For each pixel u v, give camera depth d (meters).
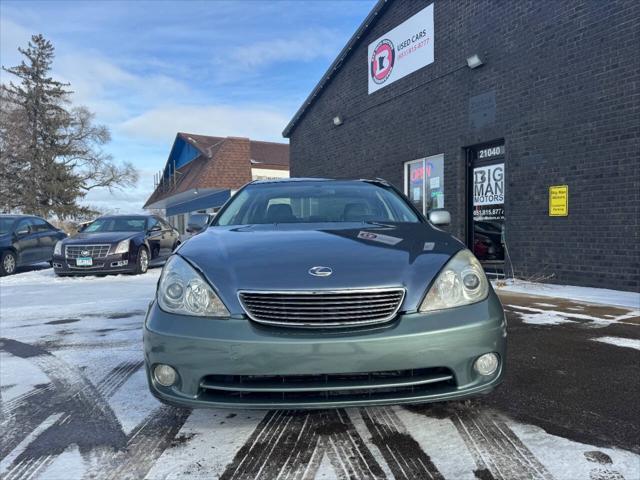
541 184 7.36
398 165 10.63
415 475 2.12
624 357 3.70
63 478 2.15
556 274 7.17
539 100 7.36
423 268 2.47
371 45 11.44
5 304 6.74
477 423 2.62
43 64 42.84
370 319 2.30
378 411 2.80
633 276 6.21
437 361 2.26
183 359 2.28
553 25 7.12
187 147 29.75
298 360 2.20
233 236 2.99
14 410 2.93
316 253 2.59
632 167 6.18
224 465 2.24
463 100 8.80
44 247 11.79
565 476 2.07
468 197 9.01
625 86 6.23
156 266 12.02
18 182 40.47
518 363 3.59
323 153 13.69
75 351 4.20
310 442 2.45
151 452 2.38
